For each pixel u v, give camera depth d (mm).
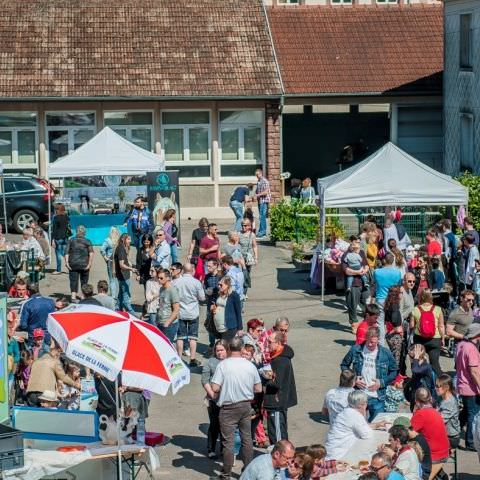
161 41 52812
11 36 52219
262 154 52094
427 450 18484
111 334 17125
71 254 34000
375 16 57969
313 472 17297
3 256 34312
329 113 58125
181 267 27625
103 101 50500
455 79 50219
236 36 53375
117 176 44312
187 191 51844
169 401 25375
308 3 60750
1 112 50500
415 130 54938
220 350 20422
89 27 53125
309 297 35625
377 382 21734
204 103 51469
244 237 33906
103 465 17750
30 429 17953
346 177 34656
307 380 26609
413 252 33281
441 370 25922
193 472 20703
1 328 16281
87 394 22359
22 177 46844
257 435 21891
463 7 48938
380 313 25500
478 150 47375
